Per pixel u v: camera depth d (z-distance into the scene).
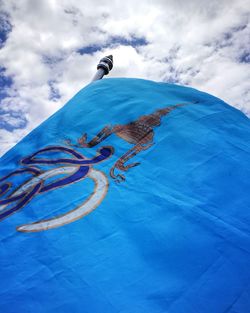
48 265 4.32
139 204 5.48
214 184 5.96
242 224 4.93
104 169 6.77
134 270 4.12
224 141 7.39
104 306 3.58
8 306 3.62
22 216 5.60
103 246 4.60
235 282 3.86
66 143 8.14
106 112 8.91
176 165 6.58
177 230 4.80
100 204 5.58
